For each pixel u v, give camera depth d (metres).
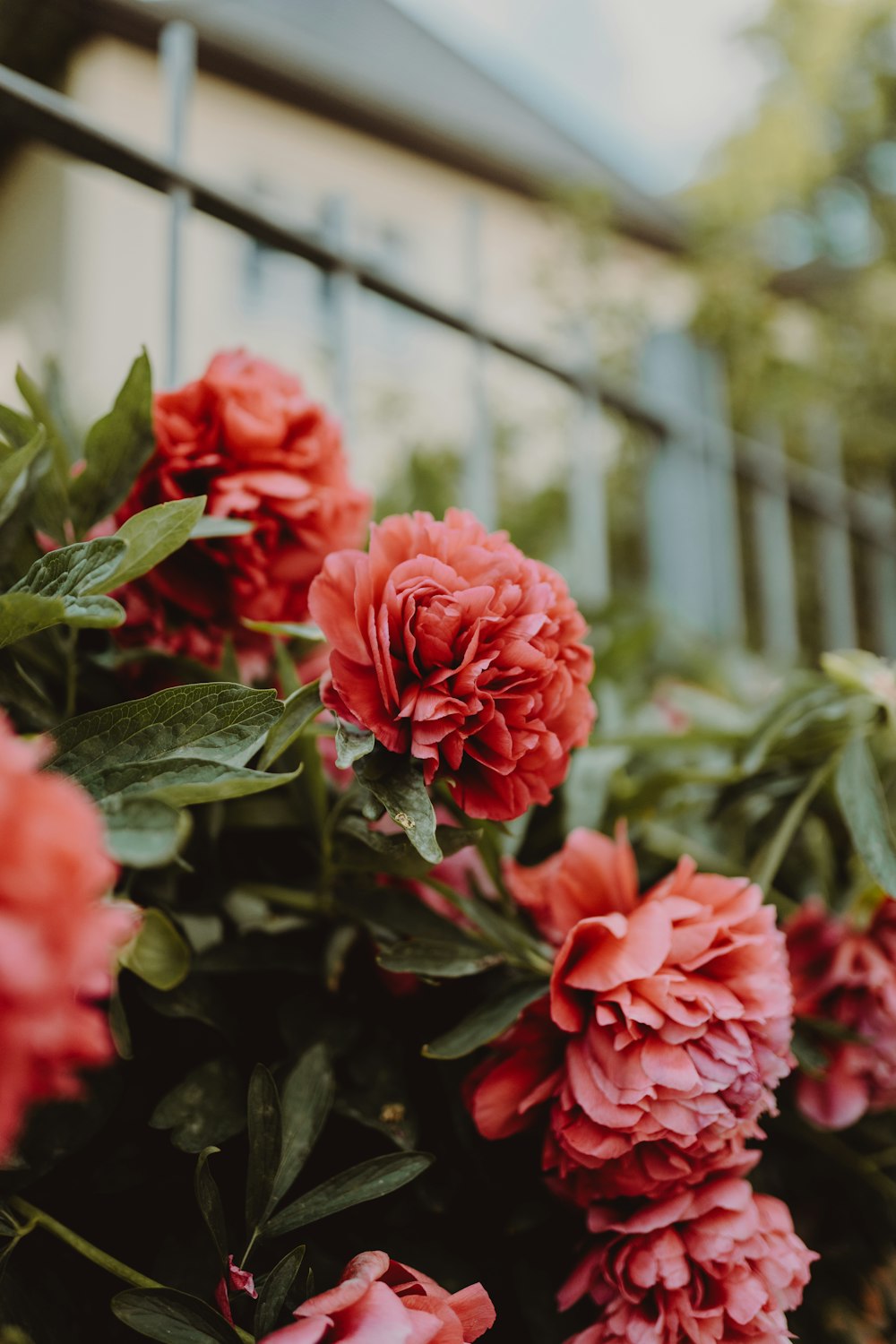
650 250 5.40
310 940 0.65
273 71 4.83
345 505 0.70
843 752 0.76
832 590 2.19
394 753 0.54
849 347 2.85
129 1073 0.58
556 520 2.34
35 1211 0.49
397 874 0.61
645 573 2.12
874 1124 0.81
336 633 0.52
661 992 0.56
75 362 5.02
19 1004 0.28
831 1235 0.79
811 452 2.73
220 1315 0.46
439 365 4.04
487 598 0.53
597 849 0.64
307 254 1.16
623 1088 0.55
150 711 0.48
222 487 0.64
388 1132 0.58
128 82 3.62
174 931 0.54
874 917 0.76
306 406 0.69
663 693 1.15
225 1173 0.57
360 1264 0.48
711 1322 0.55
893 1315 0.75
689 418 1.86
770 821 0.86
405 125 5.45
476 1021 0.58
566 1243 0.65
